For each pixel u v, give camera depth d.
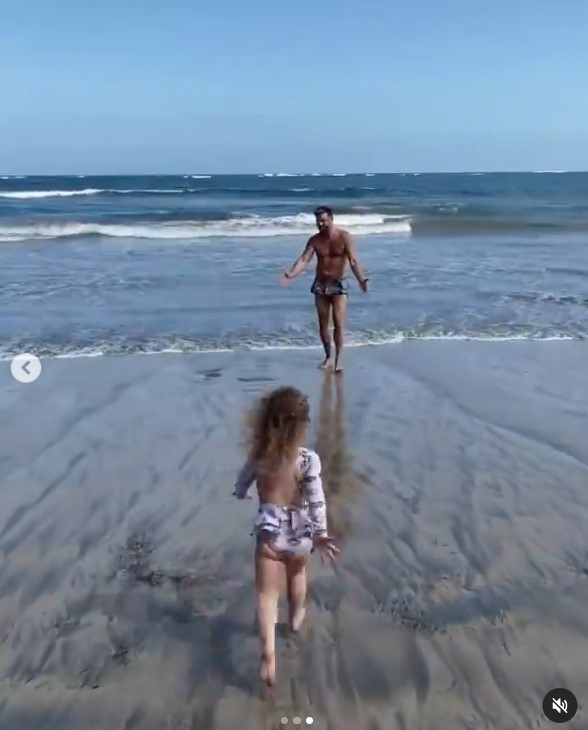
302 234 25.44
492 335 11.26
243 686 3.70
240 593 4.48
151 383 8.70
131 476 6.14
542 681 3.71
